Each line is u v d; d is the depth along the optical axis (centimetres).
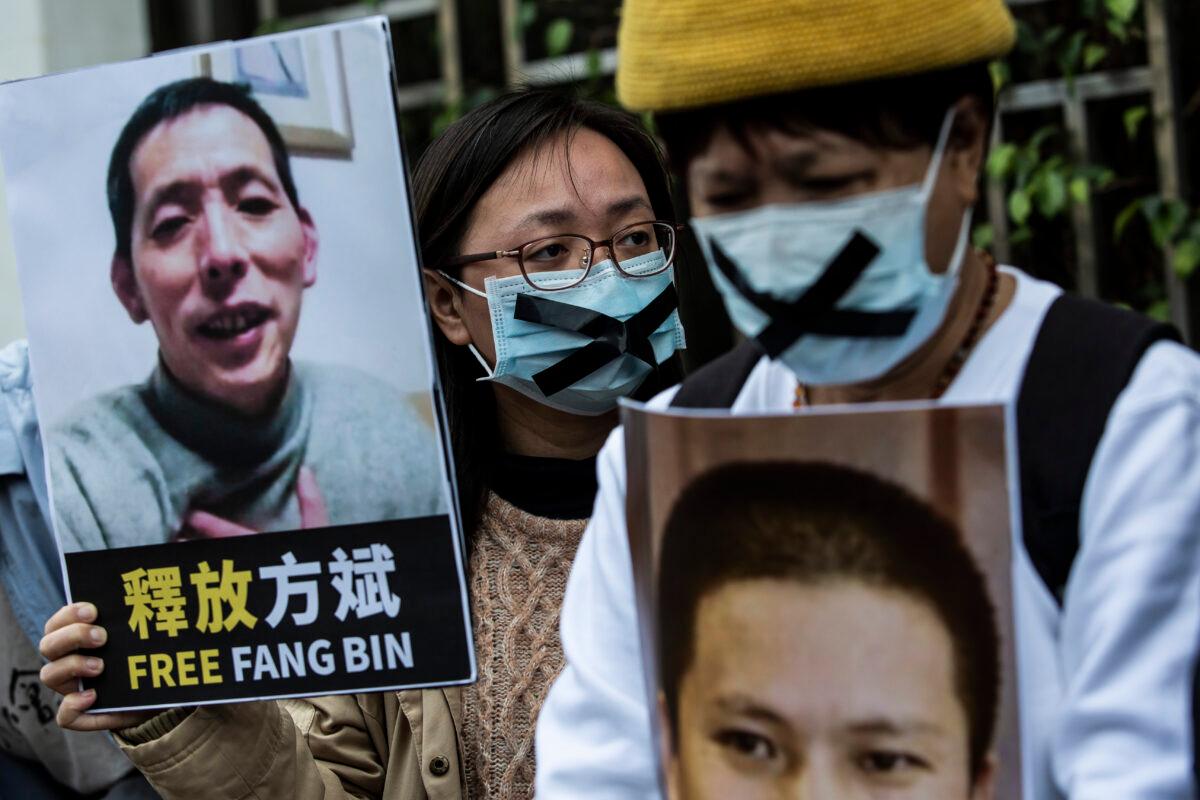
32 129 198
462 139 238
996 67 404
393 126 188
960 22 133
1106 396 135
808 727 141
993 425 134
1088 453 135
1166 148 391
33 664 288
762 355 162
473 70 493
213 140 193
